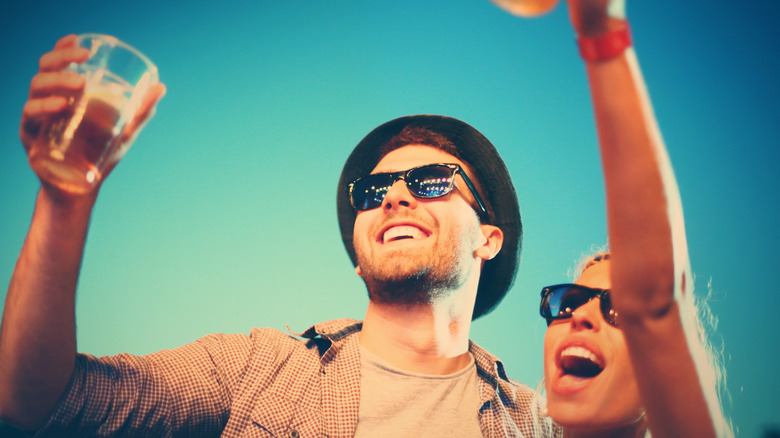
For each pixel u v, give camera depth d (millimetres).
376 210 2258
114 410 1649
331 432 1871
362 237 2248
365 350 2125
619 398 1306
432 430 1933
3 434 1961
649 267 853
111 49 1195
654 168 818
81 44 1193
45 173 1126
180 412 1828
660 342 897
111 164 1240
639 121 807
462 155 2436
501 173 2451
